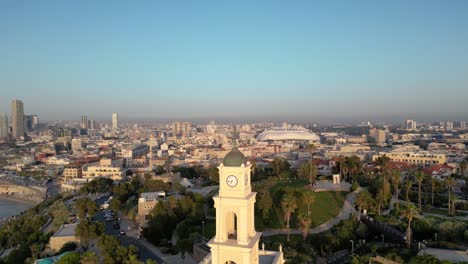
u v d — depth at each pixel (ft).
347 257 427.74
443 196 636.48
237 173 204.23
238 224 203.00
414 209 426.10
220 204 204.44
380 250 411.34
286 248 412.57
